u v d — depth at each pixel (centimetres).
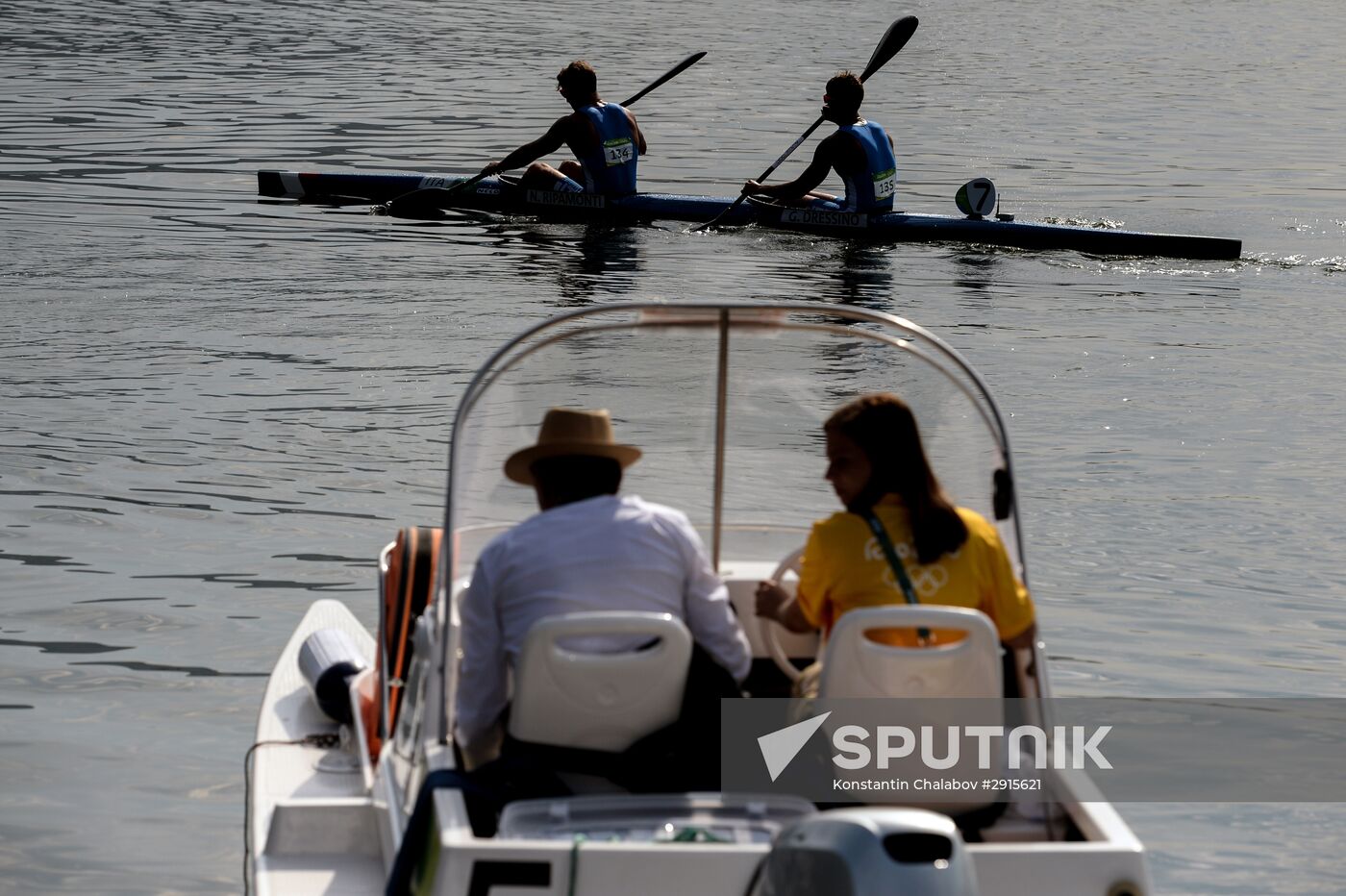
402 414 3369
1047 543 2733
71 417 3306
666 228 5762
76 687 2134
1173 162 7494
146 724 2039
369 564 2578
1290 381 3841
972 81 10694
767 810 1213
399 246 5334
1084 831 1230
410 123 8044
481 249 5306
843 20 14938
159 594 2444
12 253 5031
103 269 4822
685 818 1205
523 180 6000
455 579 1471
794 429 1593
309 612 2170
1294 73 11831
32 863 1700
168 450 3112
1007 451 1422
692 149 7488
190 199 6072
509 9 14900
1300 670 2253
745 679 1487
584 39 12369
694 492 1628
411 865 1216
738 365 1573
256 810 1628
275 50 11219
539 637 1248
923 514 1323
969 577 1331
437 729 1378
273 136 7575
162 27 12469
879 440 1334
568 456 1381
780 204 5750
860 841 1004
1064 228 5522
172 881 1675
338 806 1523
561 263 5075
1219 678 2228
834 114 5672
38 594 2428
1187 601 2498
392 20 13525
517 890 1126
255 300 4459
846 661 1261
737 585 1628
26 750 1959
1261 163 7500
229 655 2245
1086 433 3384
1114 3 18488
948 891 991
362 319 4247
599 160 5881
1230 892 1675
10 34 11619
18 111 8088
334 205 6097
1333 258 5500
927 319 4431
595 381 1568
